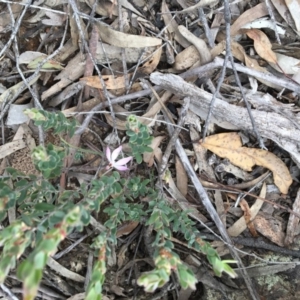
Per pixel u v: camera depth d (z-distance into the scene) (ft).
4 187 0.51
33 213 0.50
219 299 0.69
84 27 0.71
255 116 0.69
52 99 0.72
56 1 0.72
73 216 0.38
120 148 0.60
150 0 0.73
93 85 0.69
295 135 0.68
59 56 0.72
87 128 0.70
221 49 0.71
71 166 0.70
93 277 0.44
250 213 0.72
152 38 0.69
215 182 0.72
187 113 0.71
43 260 0.35
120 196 0.63
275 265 0.70
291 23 0.72
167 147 0.68
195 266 0.70
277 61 0.72
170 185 0.71
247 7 0.73
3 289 0.64
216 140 0.71
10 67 0.72
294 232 0.72
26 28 0.73
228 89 0.72
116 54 0.71
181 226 0.59
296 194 0.72
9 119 0.71
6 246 0.42
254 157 0.71
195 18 0.73
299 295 0.69
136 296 0.69
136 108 0.72
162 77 0.68
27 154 0.71
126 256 0.71
